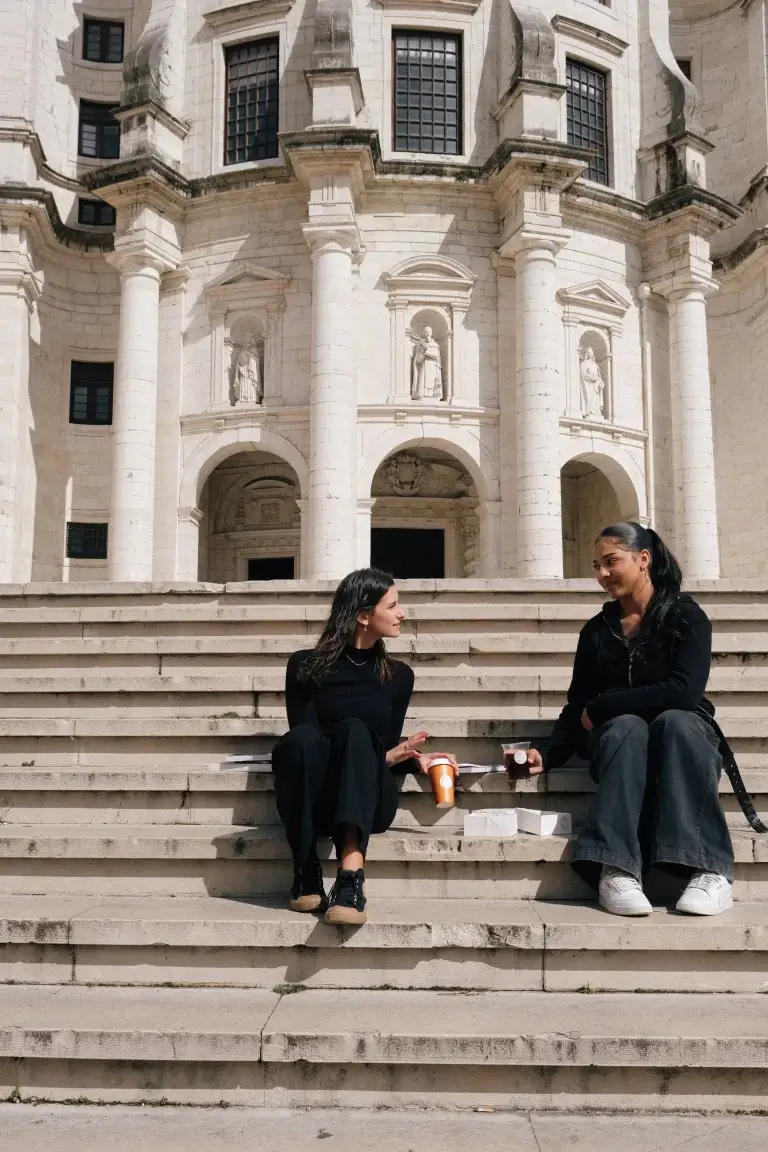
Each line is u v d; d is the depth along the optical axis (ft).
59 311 89.35
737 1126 11.43
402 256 78.59
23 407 82.94
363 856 14.51
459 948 13.87
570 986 13.71
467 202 79.25
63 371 89.35
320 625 25.81
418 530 89.04
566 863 15.83
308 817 14.87
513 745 17.92
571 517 94.79
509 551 76.69
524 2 80.69
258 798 18.15
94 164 93.56
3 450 80.23
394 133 80.33
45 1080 12.09
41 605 28.30
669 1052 11.85
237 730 20.48
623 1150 10.82
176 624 26.08
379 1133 11.19
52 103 91.56
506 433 77.71
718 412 93.56
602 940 13.78
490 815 16.53
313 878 14.92
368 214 78.69
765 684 21.80
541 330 74.90
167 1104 11.96
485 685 21.93
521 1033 12.05
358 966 13.93
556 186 75.41
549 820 16.47
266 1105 11.93
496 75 81.25
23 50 87.40
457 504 88.48
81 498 88.63
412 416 76.64
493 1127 11.37
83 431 89.35
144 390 77.25
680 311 82.79
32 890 16.33
